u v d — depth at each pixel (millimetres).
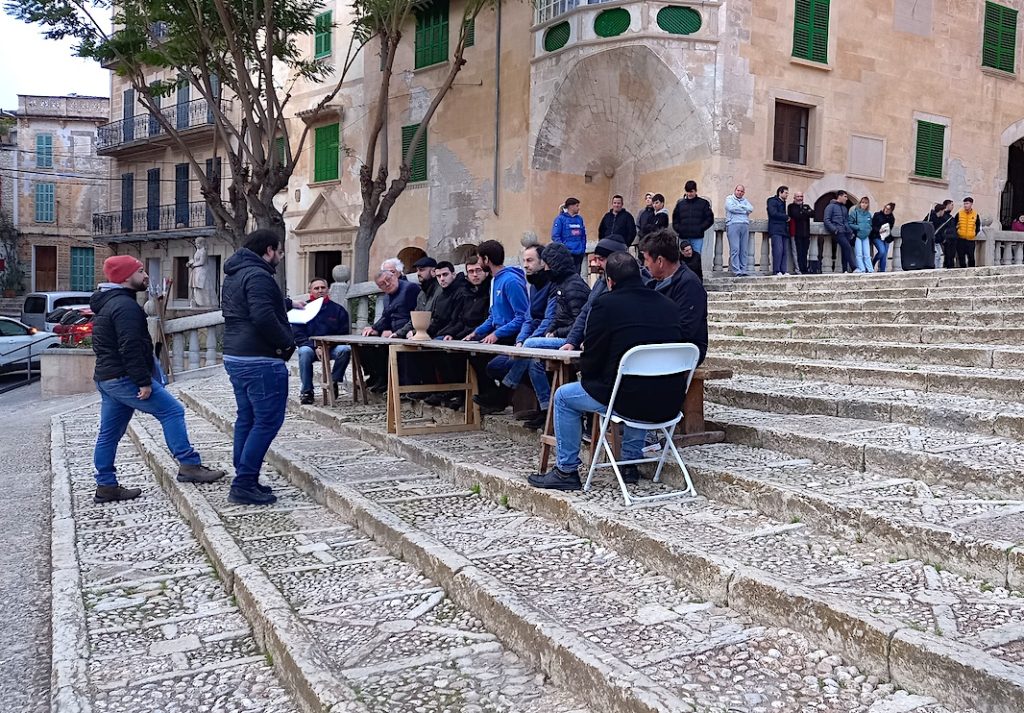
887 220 15422
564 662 2881
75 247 36812
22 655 3682
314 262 24031
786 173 17547
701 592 3398
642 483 4844
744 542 3709
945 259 14945
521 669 3051
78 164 36625
